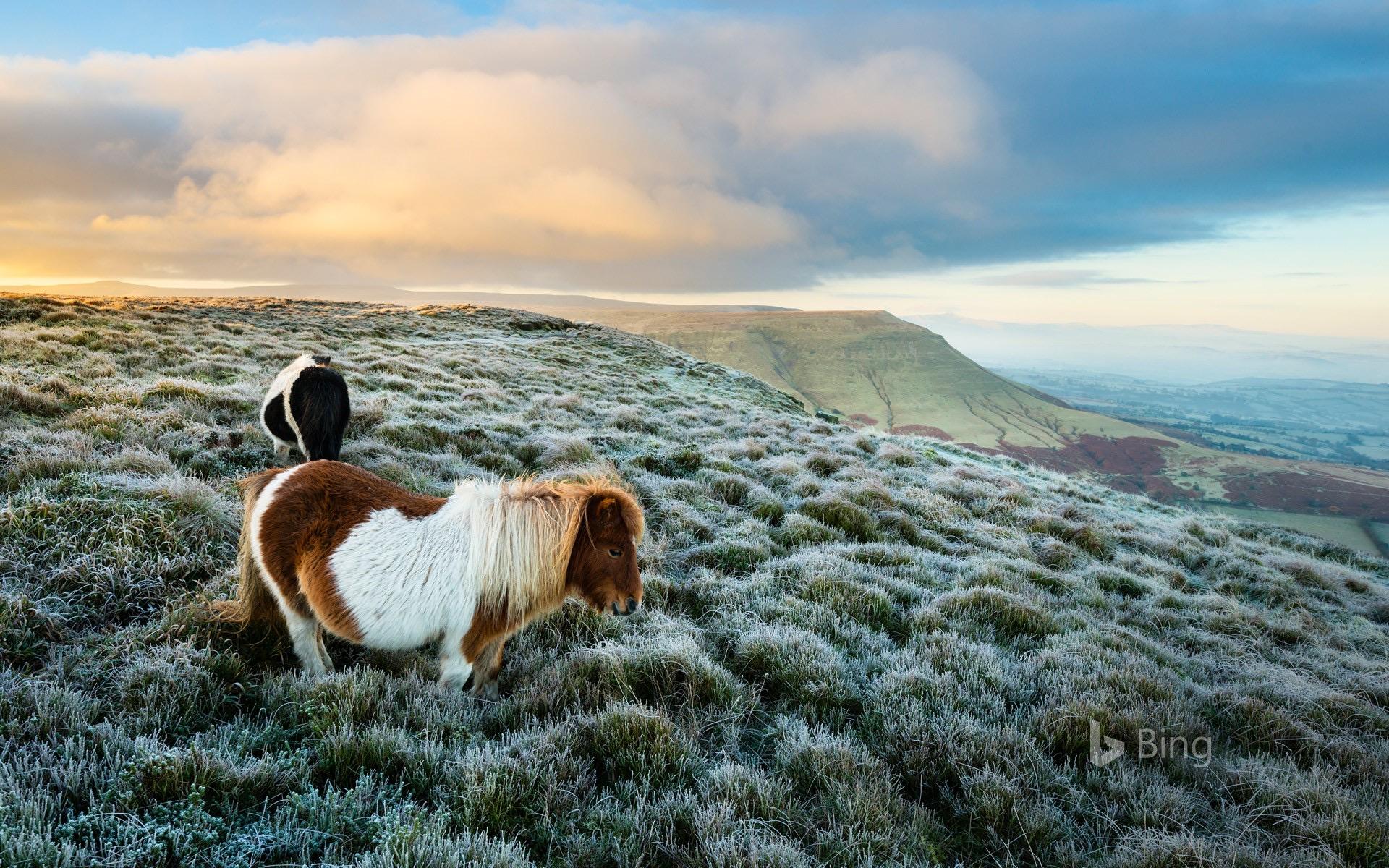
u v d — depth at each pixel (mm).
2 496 5734
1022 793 3873
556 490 4426
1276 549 13477
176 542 5422
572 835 3205
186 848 2709
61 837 2701
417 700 4145
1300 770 4621
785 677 5051
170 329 19281
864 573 7594
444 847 2850
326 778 3504
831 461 13656
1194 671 6371
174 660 4047
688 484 10484
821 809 3639
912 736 4309
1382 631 9188
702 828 3287
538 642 5387
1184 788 4109
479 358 25719
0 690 3484
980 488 13758
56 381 9789
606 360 33562
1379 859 3496
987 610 6973
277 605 4449
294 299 44344
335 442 8203
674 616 6129
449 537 4125
